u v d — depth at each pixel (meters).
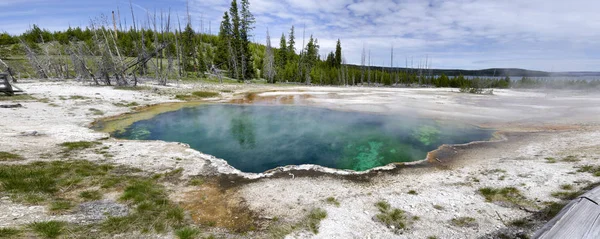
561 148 10.33
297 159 11.41
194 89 34.66
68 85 29.11
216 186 7.82
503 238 4.75
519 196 6.34
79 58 34.31
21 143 9.87
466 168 9.21
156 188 7.20
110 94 25.22
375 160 11.24
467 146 12.14
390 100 29.66
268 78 62.03
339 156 11.80
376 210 6.28
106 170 8.19
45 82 31.44
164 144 11.96
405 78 99.81
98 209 5.61
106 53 33.69
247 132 15.84
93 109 18.92
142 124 16.94
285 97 32.19
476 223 5.40
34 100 18.69
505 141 12.61
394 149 12.55
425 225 5.49
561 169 7.70
